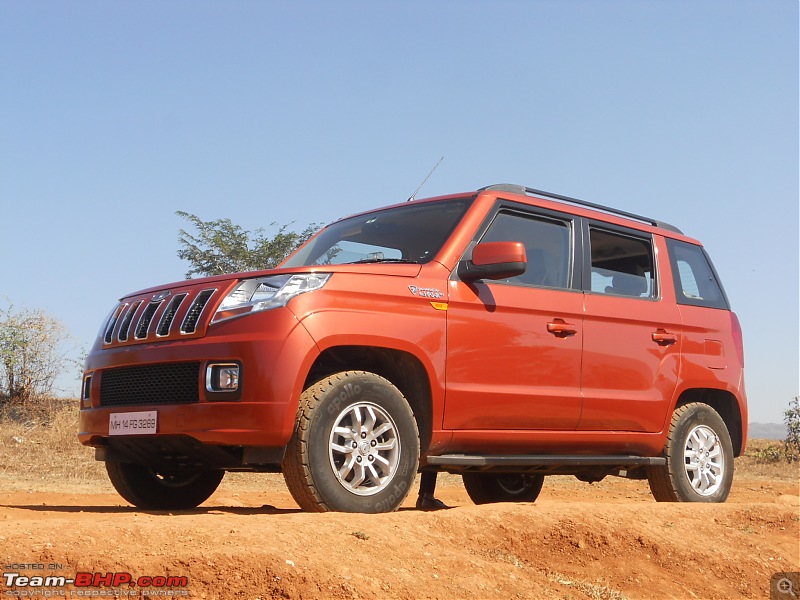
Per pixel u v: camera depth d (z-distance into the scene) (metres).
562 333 6.05
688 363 6.91
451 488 10.31
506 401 5.67
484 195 6.01
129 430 5.18
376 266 5.29
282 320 4.82
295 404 4.77
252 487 10.25
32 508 5.88
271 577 3.48
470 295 5.61
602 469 6.73
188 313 5.09
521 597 4.04
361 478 4.93
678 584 4.78
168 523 3.82
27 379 16.28
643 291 6.82
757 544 5.45
